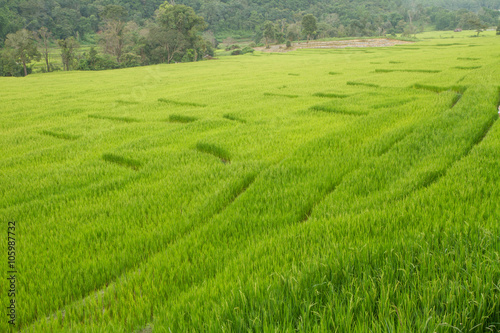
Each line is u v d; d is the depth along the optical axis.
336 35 135.62
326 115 10.82
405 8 197.25
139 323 2.45
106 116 13.38
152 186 5.39
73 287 2.98
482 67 20.95
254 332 2.16
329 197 4.52
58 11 135.88
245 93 18.50
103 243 3.68
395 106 11.31
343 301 2.32
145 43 86.31
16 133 10.94
